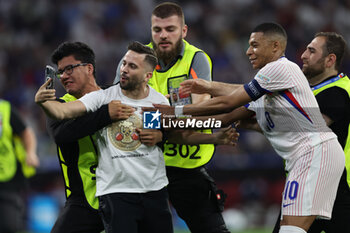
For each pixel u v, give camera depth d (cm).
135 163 1619
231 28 6750
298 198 1661
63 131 1627
